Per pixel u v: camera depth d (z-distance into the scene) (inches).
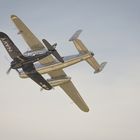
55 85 6747.1
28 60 6023.6
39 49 6333.7
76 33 6299.2
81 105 6939.0
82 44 6382.9
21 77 6412.4
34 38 6259.8
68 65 6422.2
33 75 6186.0
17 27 6235.2
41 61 6432.1
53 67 6422.2
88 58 6412.4
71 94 6889.8
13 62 6112.2
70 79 6742.1
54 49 5895.7
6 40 5880.9
